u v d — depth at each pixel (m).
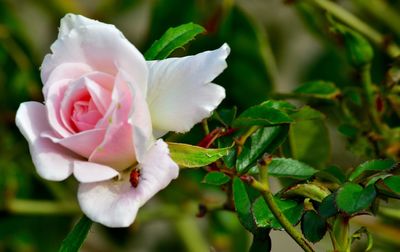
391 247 0.75
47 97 0.60
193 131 0.73
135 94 0.59
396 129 0.71
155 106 0.61
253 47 0.79
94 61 0.61
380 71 0.81
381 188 0.61
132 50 0.60
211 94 0.61
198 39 0.79
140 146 0.59
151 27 0.81
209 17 0.79
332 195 0.60
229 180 0.65
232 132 0.65
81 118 0.60
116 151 0.60
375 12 0.83
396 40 0.82
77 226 0.61
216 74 0.61
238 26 0.79
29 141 0.60
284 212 0.61
